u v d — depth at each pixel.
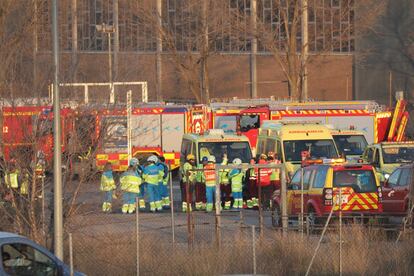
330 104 132.12
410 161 101.06
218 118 138.25
